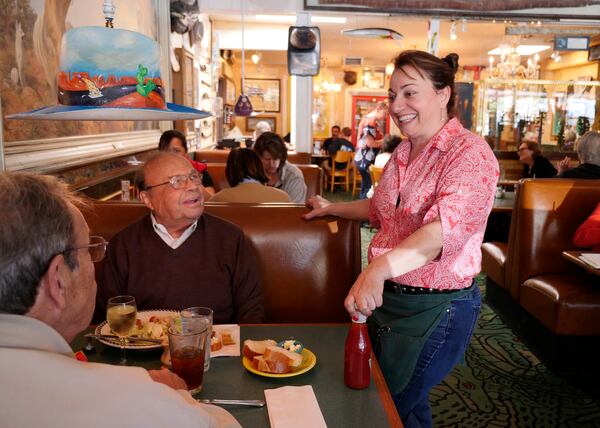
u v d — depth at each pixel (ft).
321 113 38.50
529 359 9.33
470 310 4.76
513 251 10.35
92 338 4.53
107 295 5.74
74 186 7.41
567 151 22.22
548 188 9.80
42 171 6.31
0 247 2.14
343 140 29.94
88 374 1.98
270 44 22.12
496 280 11.37
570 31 15.99
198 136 18.70
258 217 6.79
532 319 9.59
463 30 15.93
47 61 6.47
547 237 9.82
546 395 8.02
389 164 5.18
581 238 8.54
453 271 4.61
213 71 21.52
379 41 26.12
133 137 10.68
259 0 15.28
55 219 2.29
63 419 1.86
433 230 4.10
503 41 25.23
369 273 3.89
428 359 4.73
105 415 1.91
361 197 25.35
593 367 8.64
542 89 22.02
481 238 4.76
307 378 3.90
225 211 6.82
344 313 6.73
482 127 22.24
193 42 16.66
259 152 11.75
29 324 2.08
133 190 10.56
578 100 22.26
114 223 6.87
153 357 4.25
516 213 10.21
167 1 12.81
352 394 3.68
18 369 1.91
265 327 4.86
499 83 21.93
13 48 5.63
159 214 5.63
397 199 4.97
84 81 3.73
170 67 13.32
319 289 6.70
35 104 6.16
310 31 15.62
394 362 4.84
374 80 37.88
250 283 5.97
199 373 3.63
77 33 3.68
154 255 5.70
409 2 15.24
